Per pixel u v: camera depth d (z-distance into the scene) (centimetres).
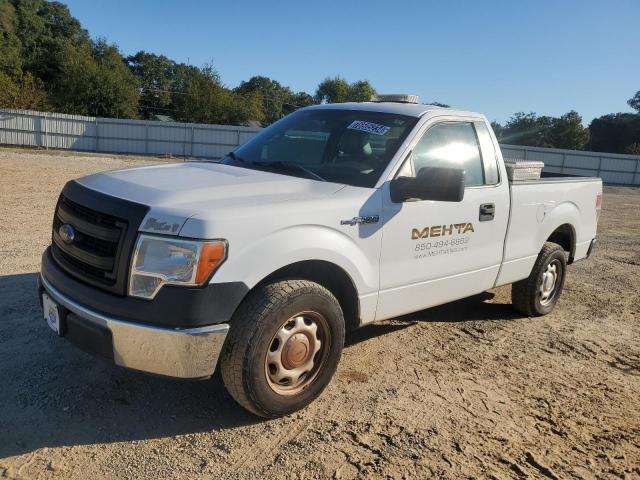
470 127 492
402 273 422
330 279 397
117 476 303
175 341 312
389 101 524
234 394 344
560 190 586
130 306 316
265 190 371
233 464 320
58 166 2141
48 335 461
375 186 403
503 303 655
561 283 626
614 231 1359
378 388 421
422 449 347
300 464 324
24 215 989
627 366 498
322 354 378
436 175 389
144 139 3831
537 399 423
